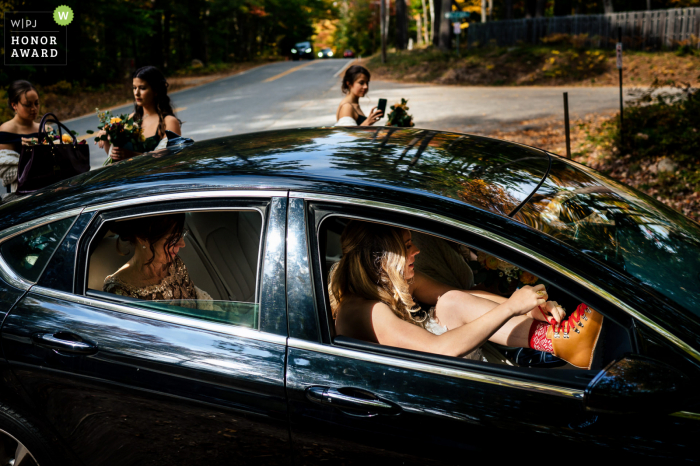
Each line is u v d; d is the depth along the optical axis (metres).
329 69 37.00
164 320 2.02
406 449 1.70
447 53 30.81
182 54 53.66
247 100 20.38
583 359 1.97
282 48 77.88
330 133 2.55
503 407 1.66
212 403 1.88
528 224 1.82
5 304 2.14
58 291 2.12
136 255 2.19
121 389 1.98
